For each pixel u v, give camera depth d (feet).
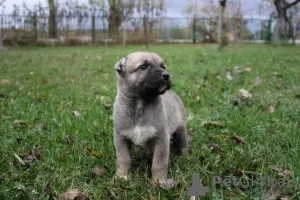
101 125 5.24
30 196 3.30
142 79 3.63
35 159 4.04
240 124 5.23
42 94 7.12
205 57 14.15
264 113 5.81
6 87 7.84
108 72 10.48
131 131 3.70
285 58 13.43
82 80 9.02
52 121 5.39
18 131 5.05
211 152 4.30
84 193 3.41
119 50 19.85
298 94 6.94
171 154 4.43
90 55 16.07
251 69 10.27
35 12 25.16
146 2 29.84
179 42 30.12
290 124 5.19
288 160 3.99
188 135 4.87
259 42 29.01
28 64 12.28
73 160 4.09
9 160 4.06
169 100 4.18
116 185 3.55
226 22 23.39
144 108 3.67
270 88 7.75
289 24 26.35
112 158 4.19
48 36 25.71
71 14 26.63
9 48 21.56
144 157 4.29
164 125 3.69
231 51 16.75
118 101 3.77
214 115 5.75
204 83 8.27
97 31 27.53
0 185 3.48
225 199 3.28
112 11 27.53
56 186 3.53
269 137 4.70
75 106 6.33
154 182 3.57
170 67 11.17
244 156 4.10
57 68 11.24
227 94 7.04
